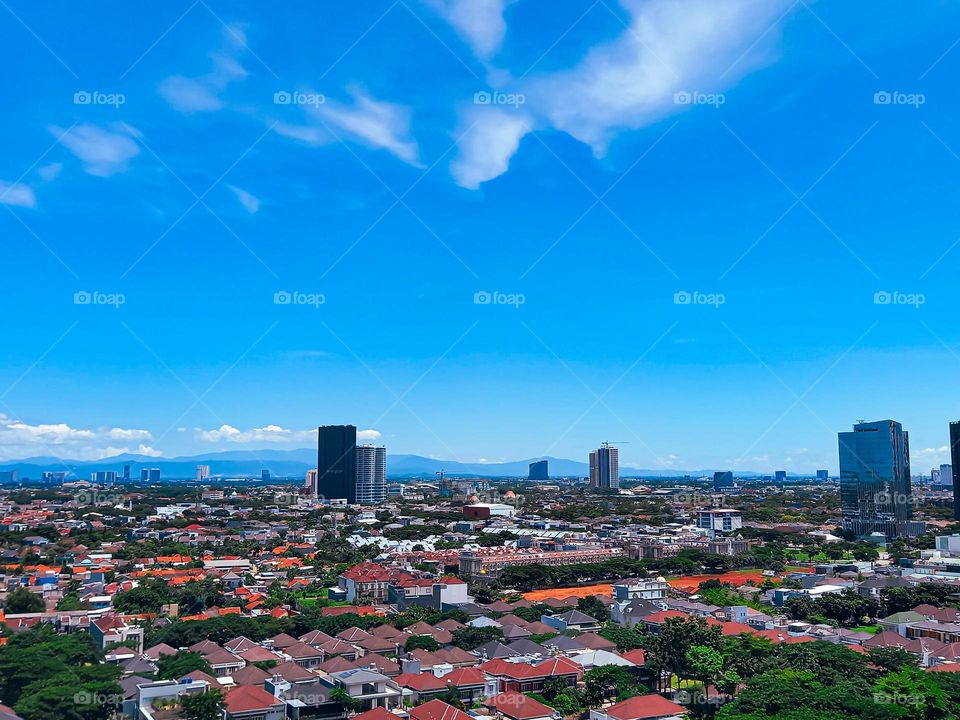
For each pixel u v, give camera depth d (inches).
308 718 6033.5
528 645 7652.6
